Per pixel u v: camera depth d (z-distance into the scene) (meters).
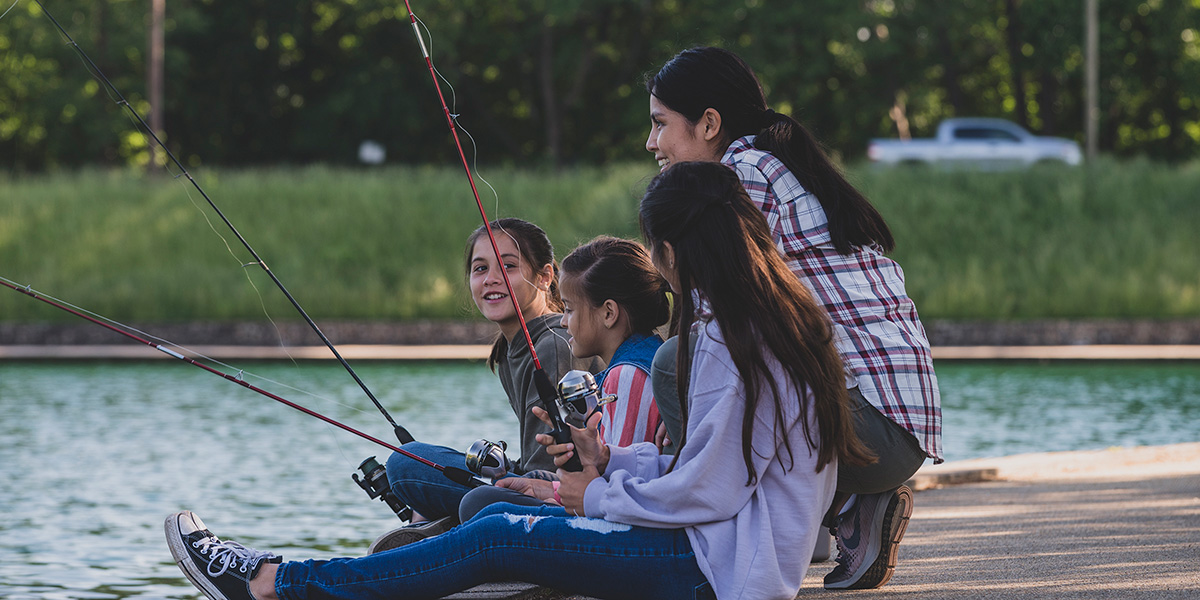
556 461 3.80
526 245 5.12
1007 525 6.10
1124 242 23.92
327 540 6.88
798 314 3.59
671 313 4.17
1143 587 4.63
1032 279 22.88
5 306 22.31
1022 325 21.44
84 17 41.53
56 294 22.56
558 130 43.44
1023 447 10.73
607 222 25.22
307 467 9.78
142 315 22.23
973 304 22.06
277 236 24.89
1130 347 20.73
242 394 15.45
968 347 21.23
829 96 43.09
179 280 23.06
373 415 13.03
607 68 44.97
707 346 3.59
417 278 23.50
